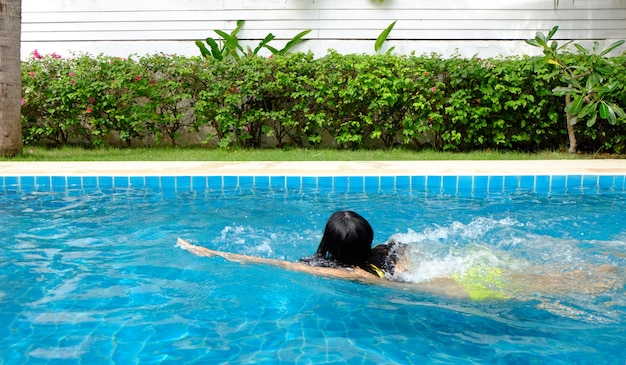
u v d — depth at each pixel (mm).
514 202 6977
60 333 3086
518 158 10070
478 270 4047
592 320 3230
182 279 3992
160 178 7891
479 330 3107
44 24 12266
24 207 6629
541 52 12039
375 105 10844
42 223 5816
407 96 10898
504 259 4316
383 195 7441
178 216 6156
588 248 4660
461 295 3605
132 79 11266
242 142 11914
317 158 10078
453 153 10695
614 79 10125
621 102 10422
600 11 11875
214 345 2939
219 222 5859
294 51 12305
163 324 3213
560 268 4109
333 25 12195
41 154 10375
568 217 6094
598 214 6238
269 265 4195
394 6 12078
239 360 2768
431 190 7840
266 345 2939
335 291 3678
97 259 4527
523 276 3918
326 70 11086
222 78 11328
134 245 4957
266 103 11602
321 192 7660
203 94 11148
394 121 11469
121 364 2725
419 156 10211
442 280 3844
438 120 10867
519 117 10969
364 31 12195
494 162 9422
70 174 7938
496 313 3330
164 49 12375
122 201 7012
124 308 3463
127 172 8164
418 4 12047
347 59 11031
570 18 11922
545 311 3354
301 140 11984
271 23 12266
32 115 11492
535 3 11930
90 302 3566
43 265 4371
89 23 12281
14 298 3639
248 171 8297
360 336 3045
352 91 10789
